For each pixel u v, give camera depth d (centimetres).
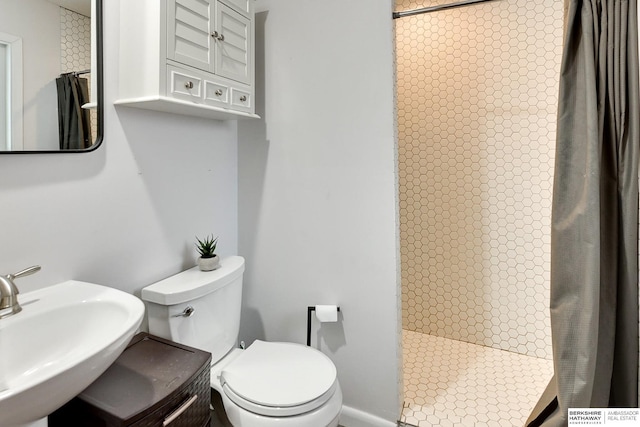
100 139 118
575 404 116
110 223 123
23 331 85
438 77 239
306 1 165
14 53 95
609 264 121
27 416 65
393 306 154
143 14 118
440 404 176
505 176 225
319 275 169
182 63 123
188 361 108
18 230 98
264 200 181
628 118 116
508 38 218
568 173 125
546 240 218
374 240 156
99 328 97
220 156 175
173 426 93
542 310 221
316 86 165
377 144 153
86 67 113
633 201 116
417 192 251
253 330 189
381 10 150
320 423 116
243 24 154
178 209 151
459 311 244
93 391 92
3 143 93
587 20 117
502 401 179
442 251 247
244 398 118
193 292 129
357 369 163
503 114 223
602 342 120
